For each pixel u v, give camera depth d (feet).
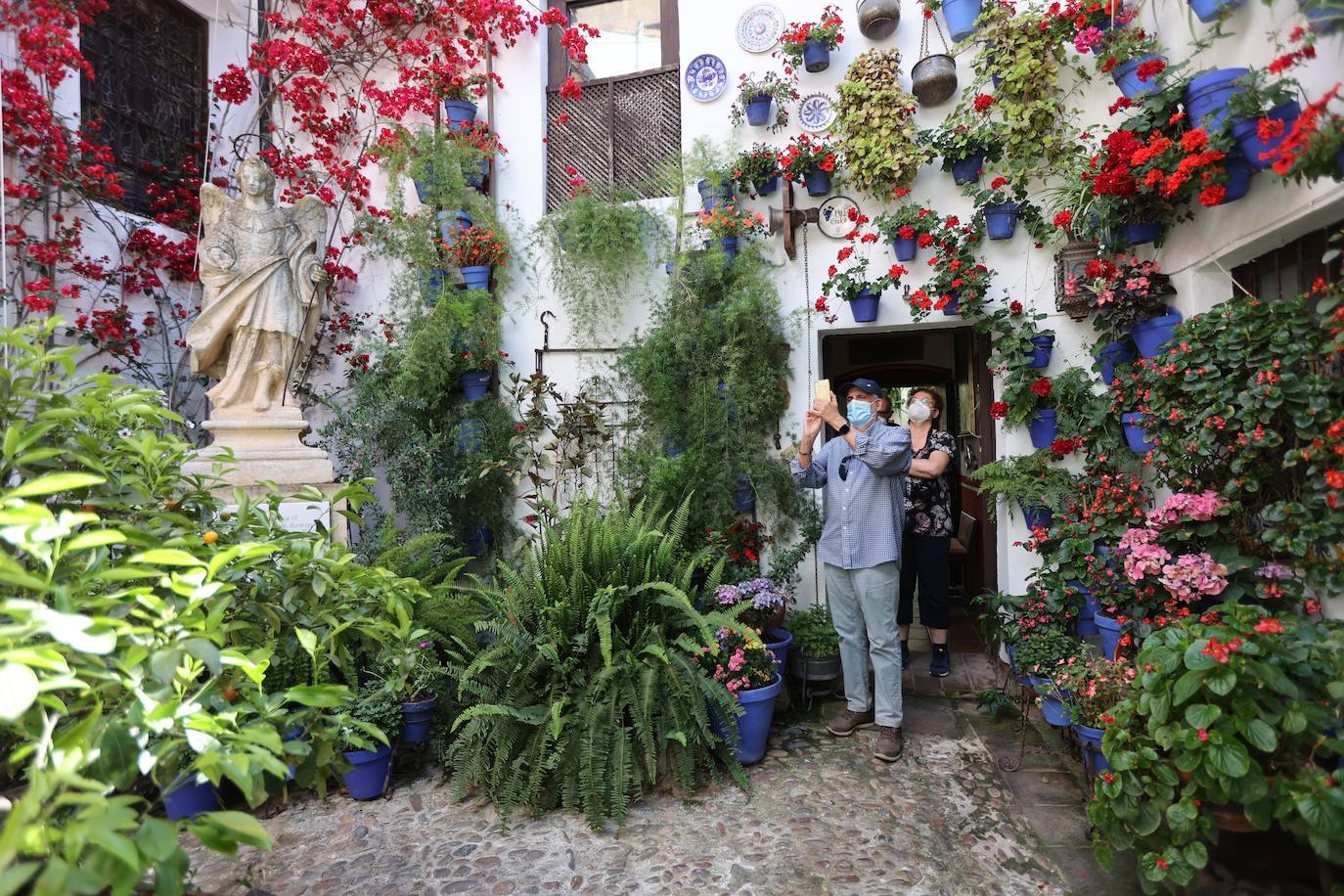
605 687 10.23
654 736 10.14
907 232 13.42
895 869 8.54
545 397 16.22
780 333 14.58
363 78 17.24
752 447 14.14
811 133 14.57
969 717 12.66
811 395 14.71
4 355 6.26
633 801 10.21
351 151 17.47
